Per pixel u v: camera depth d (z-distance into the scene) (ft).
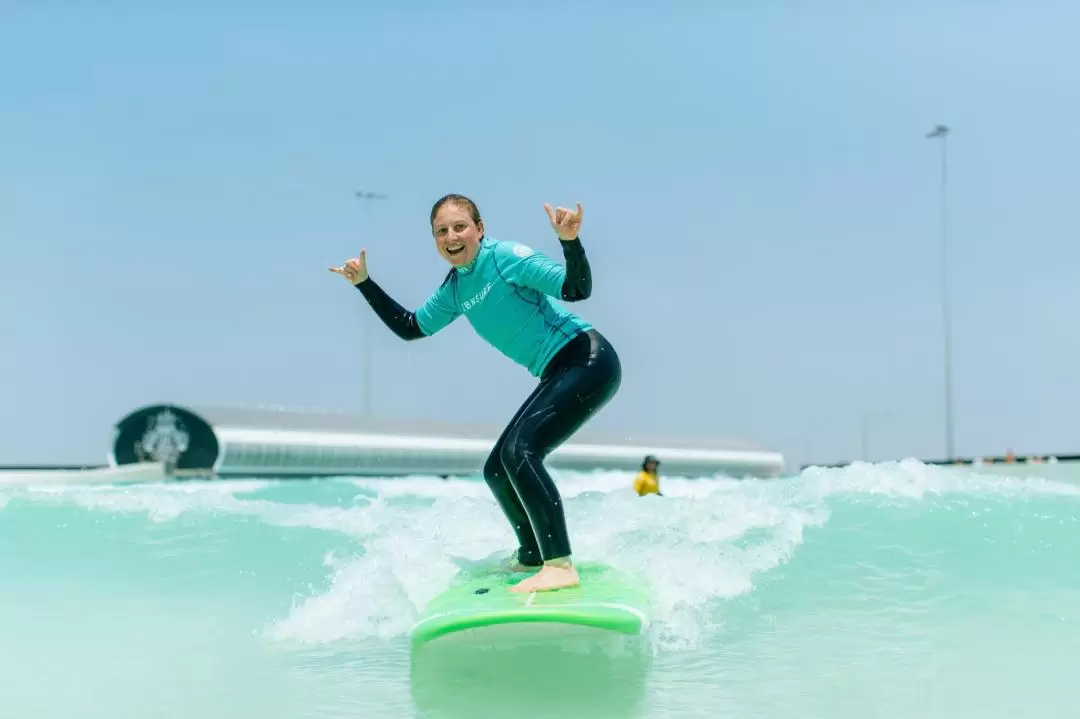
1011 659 8.50
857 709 7.32
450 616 8.96
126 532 14.21
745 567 11.37
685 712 7.29
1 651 9.32
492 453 11.45
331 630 9.91
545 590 9.85
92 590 11.50
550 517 10.16
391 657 9.00
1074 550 12.16
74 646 9.46
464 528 13.74
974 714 7.17
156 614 10.53
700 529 12.96
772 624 9.69
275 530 14.29
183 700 7.87
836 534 13.01
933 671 8.21
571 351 11.12
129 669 8.72
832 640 9.14
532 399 11.03
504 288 11.00
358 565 11.30
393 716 7.37
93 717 7.51
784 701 7.50
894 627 9.51
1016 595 10.52
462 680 8.21
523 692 7.81
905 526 13.29
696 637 9.32
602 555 11.77
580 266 10.03
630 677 8.16
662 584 10.60
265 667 8.75
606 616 8.81
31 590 11.51
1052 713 7.17
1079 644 8.91
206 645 9.47
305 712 7.50
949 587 10.84
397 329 12.15
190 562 12.71
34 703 7.85
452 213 10.98
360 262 12.07
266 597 11.21
